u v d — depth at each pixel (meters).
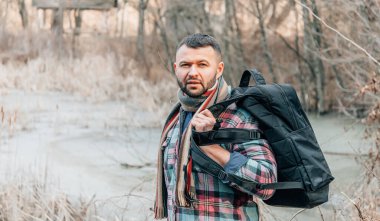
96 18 23.19
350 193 4.83
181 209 2.32
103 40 20.03
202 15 14.05
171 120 2.54
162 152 2.56
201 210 2.26
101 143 8.18
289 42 13.33
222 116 2.24
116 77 14.90
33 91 13.91
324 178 2.15
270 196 2.17
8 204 4.62
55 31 20.84
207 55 2.25
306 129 2.22
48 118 10.07
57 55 18.75
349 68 8.45
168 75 14.43
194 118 2.18
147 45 15.46
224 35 12.98
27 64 17.73
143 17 17.28
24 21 25.89
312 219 4.57
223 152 2.16
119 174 6.31
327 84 11.30
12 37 19.83
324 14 9.59
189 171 2.25
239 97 2.21
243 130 2.18
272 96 2.20
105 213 4.78
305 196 2.17
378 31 6.20
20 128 8.84
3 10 25.22
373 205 4.01
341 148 7.20
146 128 9.48
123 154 7.40
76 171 6.45
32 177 5.58
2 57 18.41
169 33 15.34
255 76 2.40
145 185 5.82
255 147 2.16
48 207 4.45
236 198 2.26
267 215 4.43
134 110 11.40
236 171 2.11
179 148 2.31
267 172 2.11
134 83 14.52
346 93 9.98
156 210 2.61
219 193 2.25
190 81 2.25
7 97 12.53
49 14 27.48
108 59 17.08
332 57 9.76
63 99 12.85
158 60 15.51
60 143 8.03
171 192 2.41
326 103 11.23
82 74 15.37
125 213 4.78
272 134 2.19
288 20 13.89
